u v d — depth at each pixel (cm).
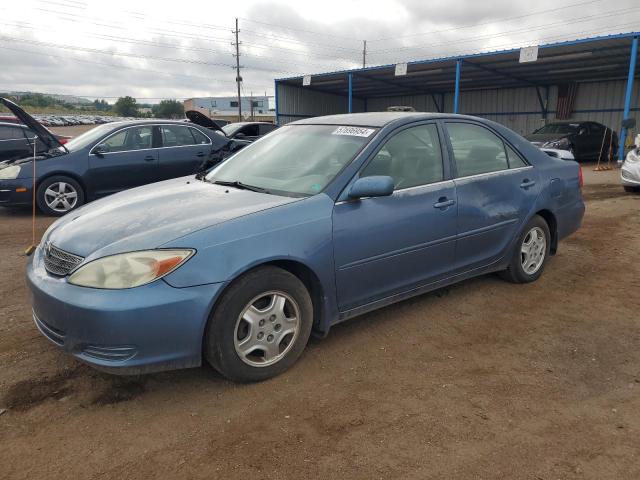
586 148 1727
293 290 304
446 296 443
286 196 328
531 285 471
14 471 230
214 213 301
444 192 381
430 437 254
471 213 399
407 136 375
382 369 320
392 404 282
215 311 277
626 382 306
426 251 373
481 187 409
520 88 2752
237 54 5444
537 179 459
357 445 247
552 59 1961
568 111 2580
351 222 325
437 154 389
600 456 240
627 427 262
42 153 803
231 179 381
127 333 257
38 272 298
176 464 235
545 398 288
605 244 617
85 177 786
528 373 316
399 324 386
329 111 3164
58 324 272
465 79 2508
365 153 345
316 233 309
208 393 292
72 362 325
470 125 424
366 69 2317
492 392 295
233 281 281
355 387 299
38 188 766
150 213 312
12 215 805
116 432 258
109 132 812
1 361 326
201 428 261
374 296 352
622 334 370
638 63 2003
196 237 274
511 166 446
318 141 381
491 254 430
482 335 369
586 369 321
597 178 1297
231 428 261
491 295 446
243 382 299
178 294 263
